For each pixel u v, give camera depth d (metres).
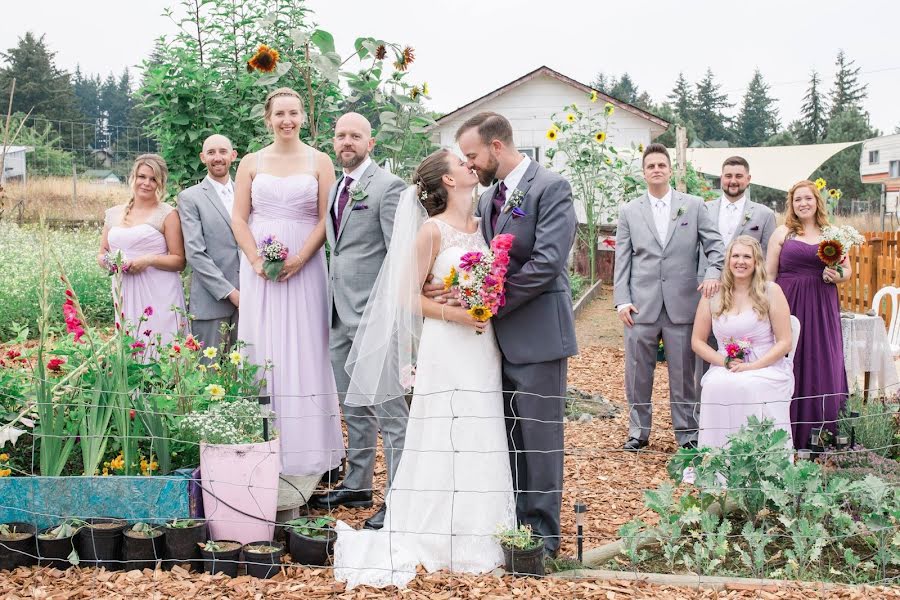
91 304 10.73
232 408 4.16
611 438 6.46
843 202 45.31
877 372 6.71
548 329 3.98
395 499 4.06
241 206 4.99
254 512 3.96
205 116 7.19
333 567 3.80
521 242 3.96
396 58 6.72
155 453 4.25
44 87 53.22
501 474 4.00
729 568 4.00
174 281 5.97
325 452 4.94
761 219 6.44
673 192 6.23
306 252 4.87
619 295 6.30
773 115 98.88
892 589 3.71
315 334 4.96
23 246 11.98
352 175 4.85
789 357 5.48
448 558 3.88
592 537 4.31
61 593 3.50
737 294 5.52
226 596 3.52
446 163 4.00
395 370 4.24
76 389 4.19
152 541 3.76
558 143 13.83
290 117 4.89
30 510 3.92
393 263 4.11
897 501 4.09
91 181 24.28
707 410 5.37
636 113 20.56
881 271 10.16
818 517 4.10
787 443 5.25
